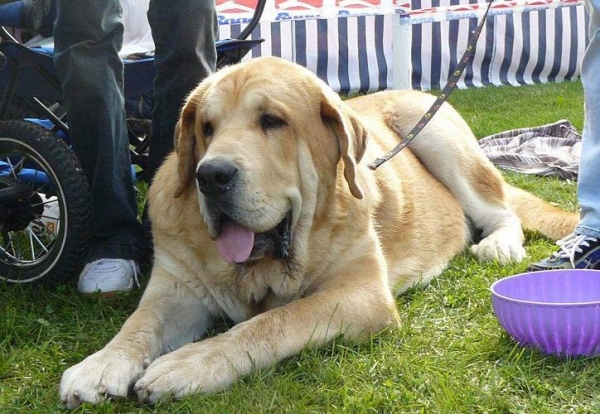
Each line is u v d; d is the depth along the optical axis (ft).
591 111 8.01
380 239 8.16
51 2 8.93
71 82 7.97
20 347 7.22
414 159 9.30
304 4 15.16
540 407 6.25
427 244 8.64
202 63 8.34
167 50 8.28
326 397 6.42
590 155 8.02
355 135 7.48
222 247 6.94
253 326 6.81
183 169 7.32
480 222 9.41
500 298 6.89
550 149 13.01
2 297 8.10
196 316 7.52
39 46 8.80
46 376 6.83
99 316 7.79
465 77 22.89
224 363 6.57
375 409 6.29
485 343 7.01
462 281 8.30
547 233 9.27
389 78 21.74
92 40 7.97
